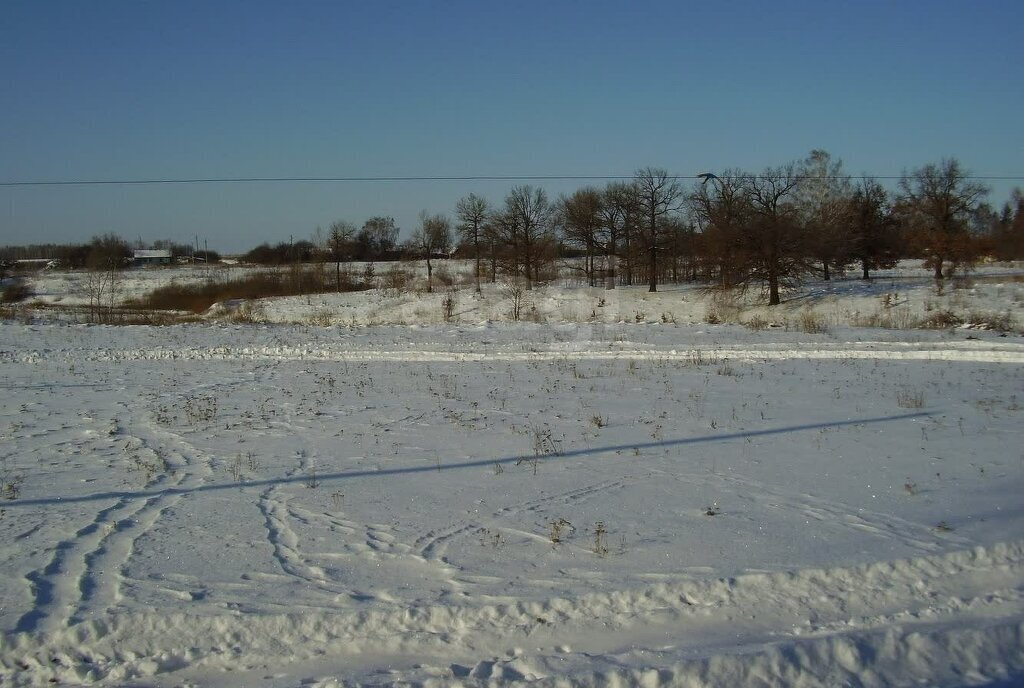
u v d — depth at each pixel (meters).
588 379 19.16
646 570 7.15
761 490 9.62
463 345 27.03
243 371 22.16
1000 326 30.03
